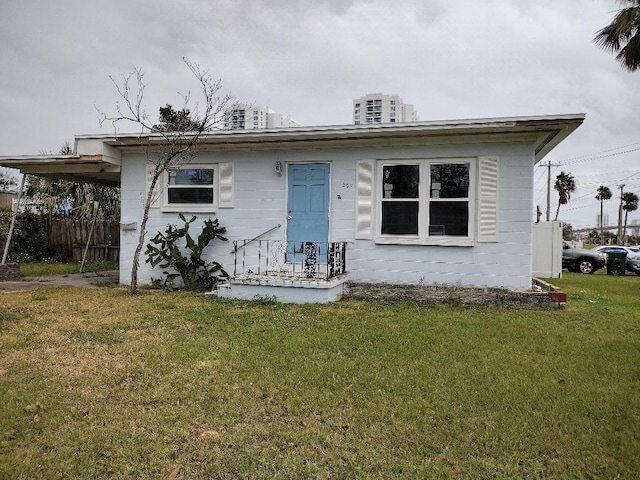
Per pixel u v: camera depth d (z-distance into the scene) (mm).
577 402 3738
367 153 8984
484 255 8414
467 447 3039
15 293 8852
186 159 9844
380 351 5070
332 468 2781
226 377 4184
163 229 10031
